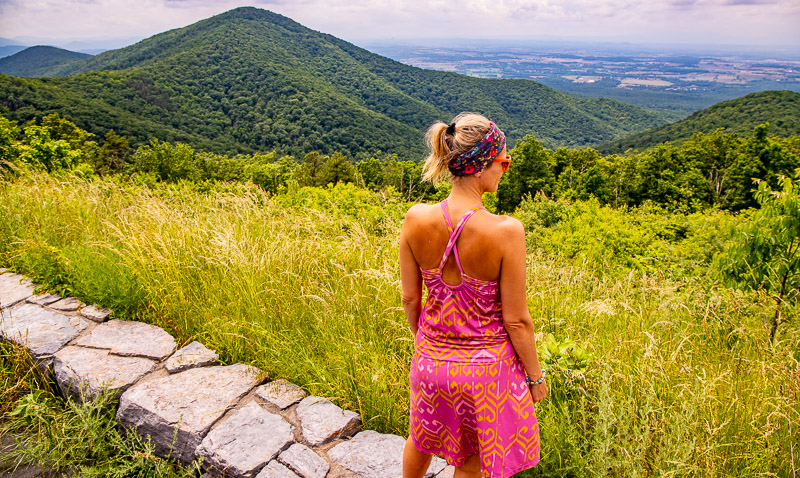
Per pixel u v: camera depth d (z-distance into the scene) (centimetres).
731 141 5491
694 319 350
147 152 7569
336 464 211
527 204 1284
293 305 323
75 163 1024
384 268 345
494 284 142
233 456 212
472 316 146
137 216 487
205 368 279
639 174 5156
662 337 306
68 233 440
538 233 1003
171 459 228
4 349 294
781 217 378
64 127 7544
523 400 153
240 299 324
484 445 150
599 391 220
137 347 296
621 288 401
